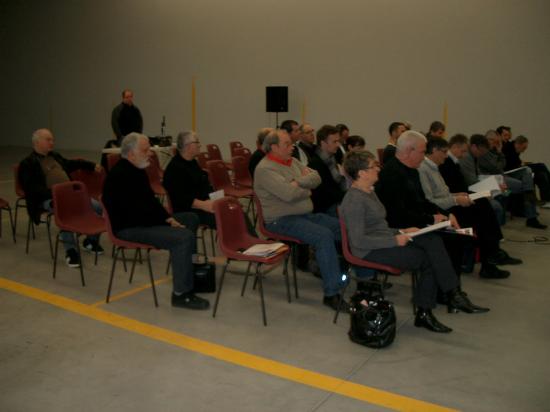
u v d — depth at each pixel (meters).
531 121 8.49
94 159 11.64
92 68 12.88
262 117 10.84
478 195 4.02
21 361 2.81
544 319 3.46
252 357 2.89
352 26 9.65
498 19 8.48
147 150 3.72
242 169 6.43
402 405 2.43
